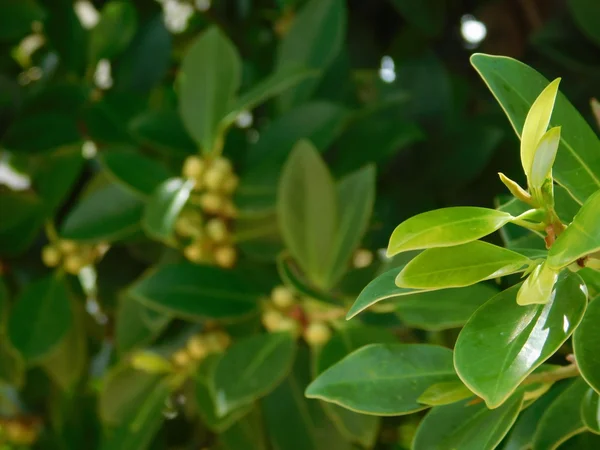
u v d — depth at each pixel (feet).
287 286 3.20
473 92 3.84
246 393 3.10
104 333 3.69
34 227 3.52
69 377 3.60
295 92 3.49
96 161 3.65
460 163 3.50
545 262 2.09
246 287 3.24
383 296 2.29
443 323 2.92
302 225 3.18
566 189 2.55
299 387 3.30
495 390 2.02
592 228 1.99
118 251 3.57
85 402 3.70
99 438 3.69
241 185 3.31
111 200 3.34
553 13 3.83
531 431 2.67
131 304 3.39
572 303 2.18
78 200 3.66
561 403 2.61
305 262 3.18
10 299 3.61
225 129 3.38
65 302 3.49
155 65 3.63
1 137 3.59
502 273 2.23
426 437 2.59
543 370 2.61
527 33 3.88
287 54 3.48
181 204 3.15
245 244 3.34
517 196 2.23
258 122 3.75
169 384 3.38
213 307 3.21
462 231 2.12
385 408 2.62
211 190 3.29
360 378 2.64
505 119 3.61
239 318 3.22
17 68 3.80
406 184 3.52
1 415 3.75
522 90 2.56
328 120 3.32
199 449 3.68
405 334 3.28
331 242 3.18
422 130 3.54
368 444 3.10
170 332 3.41
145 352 3.39
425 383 2.63
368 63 3.86
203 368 3.36
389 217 3.48
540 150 2.20
